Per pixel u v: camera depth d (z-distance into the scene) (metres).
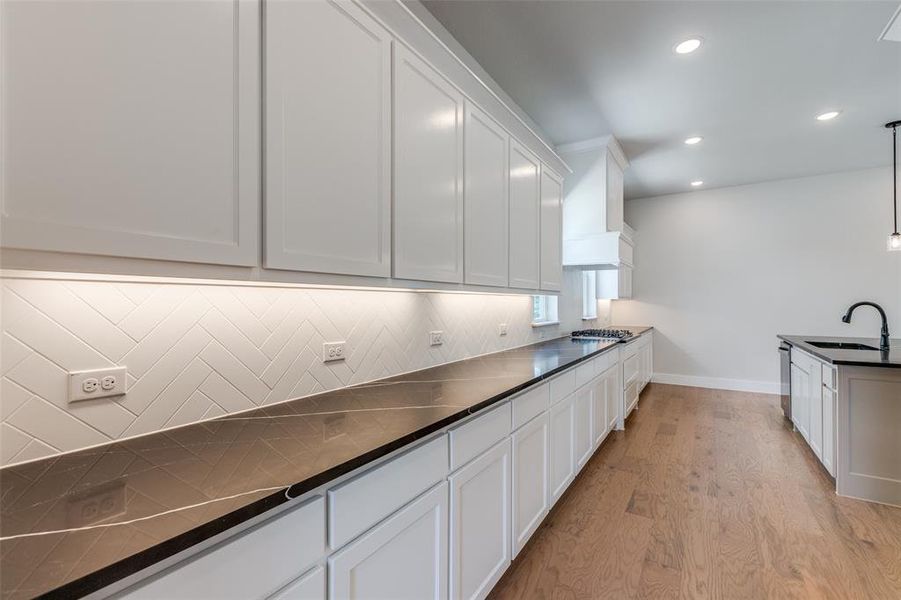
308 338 1.51
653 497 2.55
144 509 0.71
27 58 0.69
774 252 5.31
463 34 2.31
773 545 2.04
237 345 1.28
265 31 1.04
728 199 5.57
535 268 2.71
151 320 1.09
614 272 5.32
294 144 1.12
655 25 2.23
